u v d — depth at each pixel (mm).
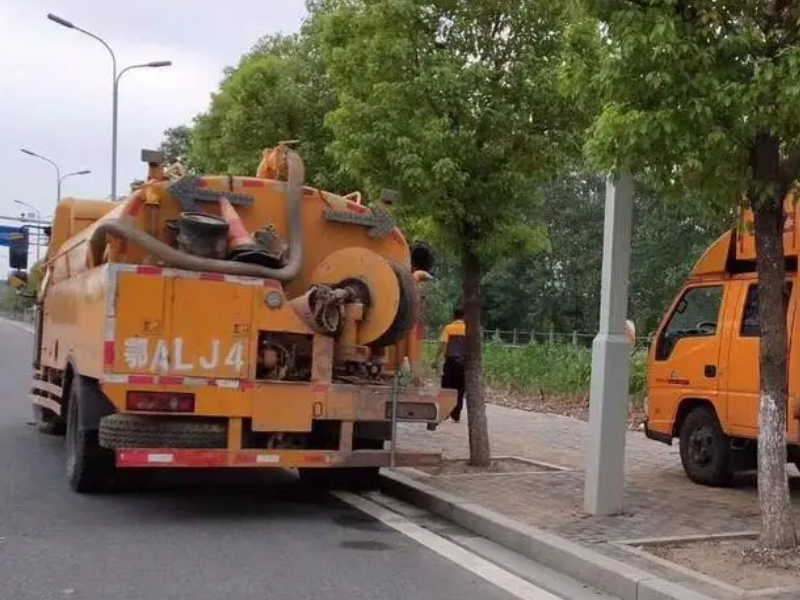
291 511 8648
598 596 6125
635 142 6184
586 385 18094
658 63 6086
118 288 7711
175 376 7828
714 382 9867
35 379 13414
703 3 6113
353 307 8633
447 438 13164
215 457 7941
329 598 5895
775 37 6230
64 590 5895
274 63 18000
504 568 6793
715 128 6008
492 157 9828
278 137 17719
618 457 8016
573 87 6840
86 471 8852
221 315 7973
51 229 12602
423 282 9633
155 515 8234
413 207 10055
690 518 7973
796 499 9367
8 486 9328
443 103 9734
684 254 35375
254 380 8055
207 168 20906
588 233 44969
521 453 11719
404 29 9883
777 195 6512
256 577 6316
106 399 8844
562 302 47844
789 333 8914
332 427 8516
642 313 36938
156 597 5793
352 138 10008
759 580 5996
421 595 6027
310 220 9258
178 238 8242
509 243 10219
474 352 10602
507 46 9992
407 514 8656
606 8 6355
